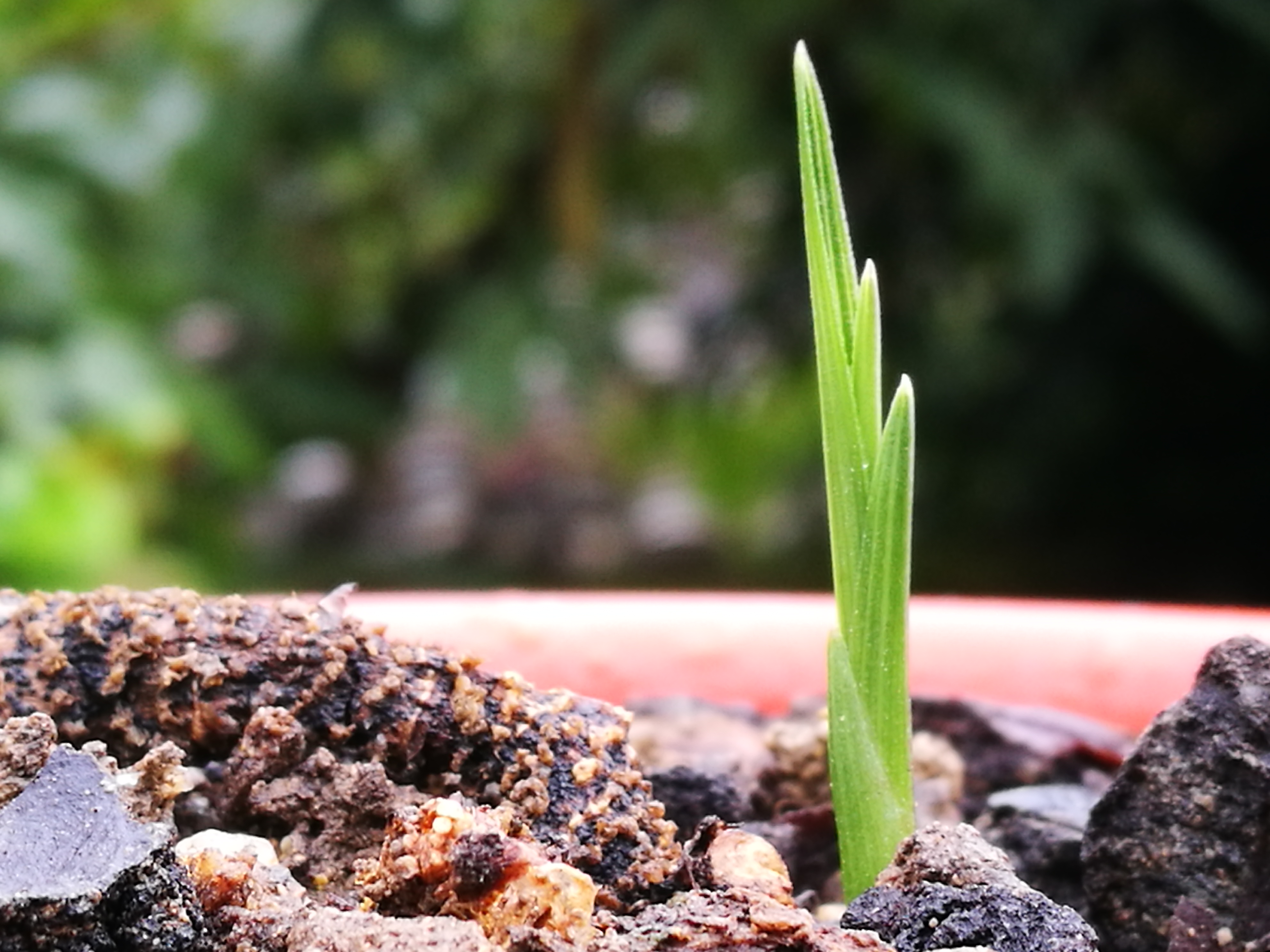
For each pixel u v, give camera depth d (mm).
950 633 222
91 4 485
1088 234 463
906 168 526
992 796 198
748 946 149
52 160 481
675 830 167
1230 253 570
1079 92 500
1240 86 515
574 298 548
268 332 605
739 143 529
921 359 569
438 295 583
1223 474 600
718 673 220
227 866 151
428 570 747
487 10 480
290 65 510
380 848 165
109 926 143
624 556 792
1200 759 171
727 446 678
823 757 196
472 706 168
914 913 158
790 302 621
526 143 531
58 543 438
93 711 169
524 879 149
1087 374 570
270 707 167
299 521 819
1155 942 171
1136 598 621
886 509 166
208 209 538
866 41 467
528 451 871
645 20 475
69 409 461
